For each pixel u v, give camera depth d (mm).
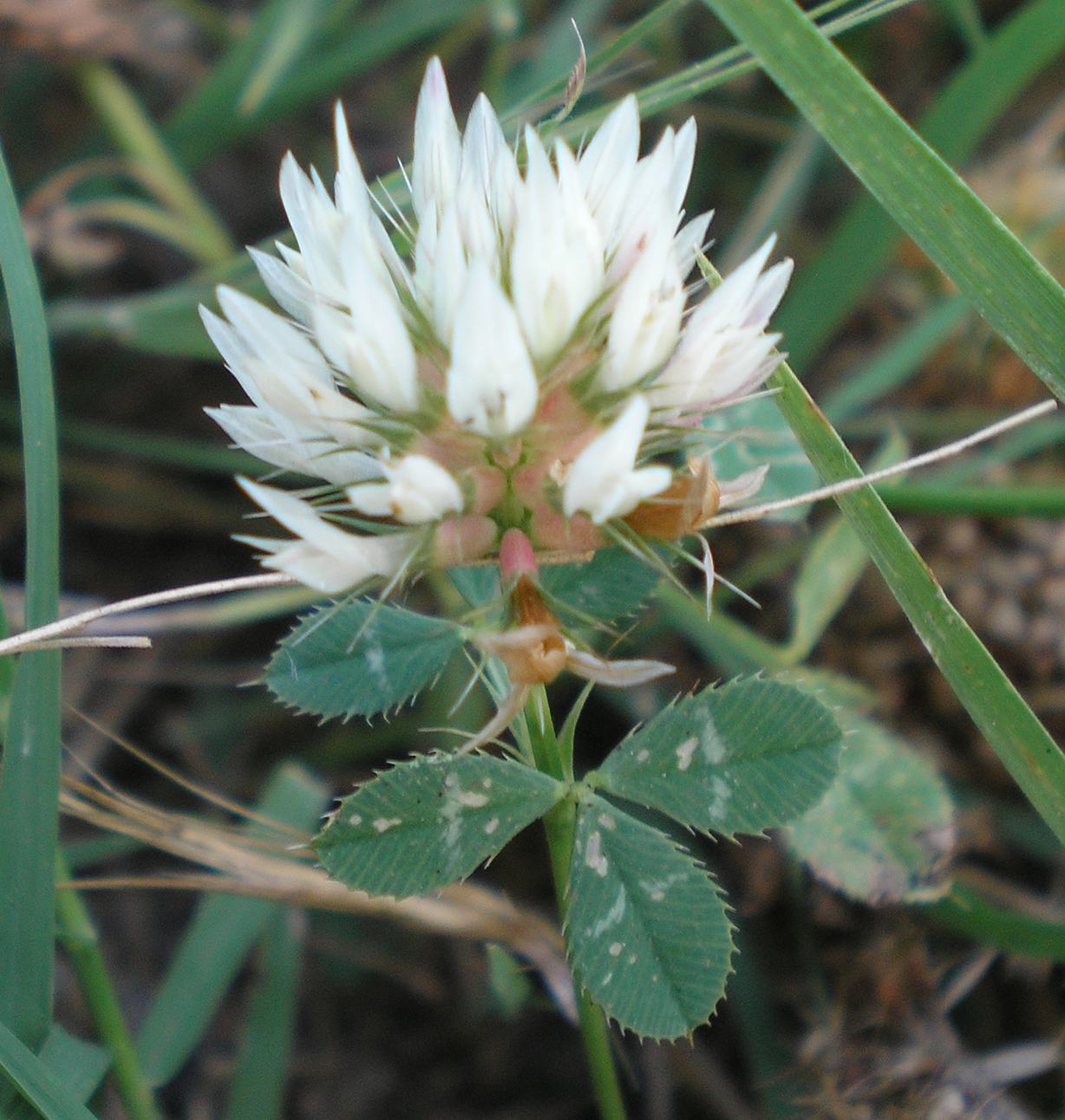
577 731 146
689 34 178
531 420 93
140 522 166
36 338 109
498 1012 139
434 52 184
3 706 110
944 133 149
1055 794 99
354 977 144
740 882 133
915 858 118
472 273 88
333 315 93
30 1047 104
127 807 113
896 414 154
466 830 98
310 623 102
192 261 180
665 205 95
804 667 130
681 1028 96
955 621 100
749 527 145
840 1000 126
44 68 178
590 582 109
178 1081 140
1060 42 144
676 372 94
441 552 94
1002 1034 130
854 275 150
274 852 120
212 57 188
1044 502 125
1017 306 102
